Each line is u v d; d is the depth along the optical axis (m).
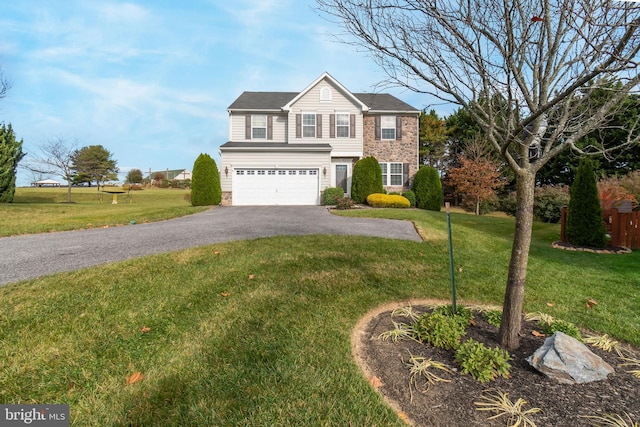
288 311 3.63
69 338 2.93
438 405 2.19
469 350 2.62
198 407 2.15
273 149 17.11
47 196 27.12
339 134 19.12
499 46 2.52
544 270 5.72
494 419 2.05
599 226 8.05
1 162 16.22
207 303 3.78
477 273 5.34
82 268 4.85
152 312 3.49
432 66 2.82
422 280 4.87
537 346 2.96
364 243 6.84
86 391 2.33
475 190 21.34
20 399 2.23
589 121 2.45
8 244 6.64
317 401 2.21
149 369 2.58
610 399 2.23
